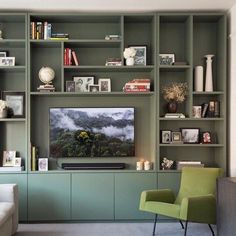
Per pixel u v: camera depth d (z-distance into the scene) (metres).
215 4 4.67
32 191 4.80
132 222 4.87
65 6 4.69
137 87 4.91
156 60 4.88
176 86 4.98
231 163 4.80
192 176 4.45
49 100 5.19
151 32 5.13
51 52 5.17
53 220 4.83
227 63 4.95
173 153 5.19
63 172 4.82
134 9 4.84
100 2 4.54
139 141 5.20
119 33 5.16
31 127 5.01
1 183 4.79
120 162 5.19
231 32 4.81
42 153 5.16
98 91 4.98
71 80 5.16
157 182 4.85
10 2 4.52
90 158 5.19
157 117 4.87
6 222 3.81
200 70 4.95
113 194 4.84
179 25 5.21
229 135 4.89
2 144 5.12
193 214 3.83
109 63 4.90
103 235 4.26
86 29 5.20
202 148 5.20
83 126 5.13
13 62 4.96
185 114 5.12
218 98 5.08
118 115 5.15
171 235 4.28
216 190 4.03
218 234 3.93
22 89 5.17
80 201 4.83
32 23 4.86
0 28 5.12
